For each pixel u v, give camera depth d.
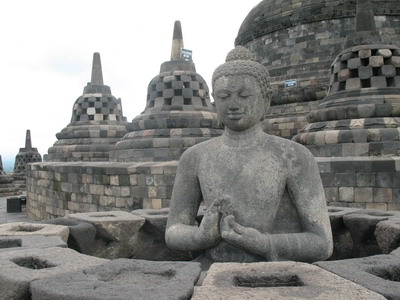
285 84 17.64
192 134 12.84
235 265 2.83
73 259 3.06
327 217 3.64
